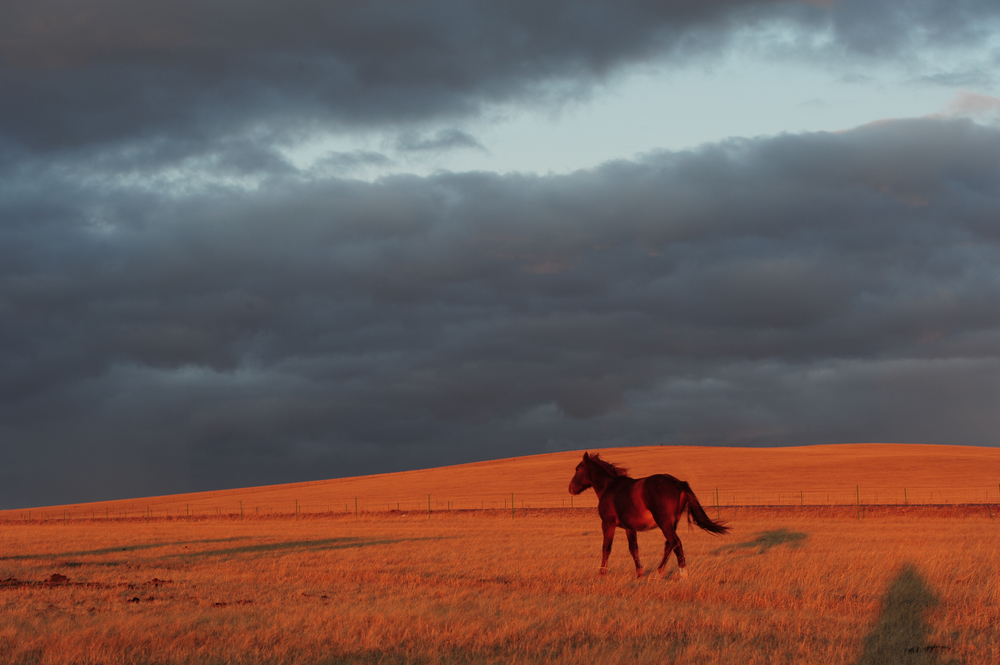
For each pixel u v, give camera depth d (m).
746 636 10.21
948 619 11.28
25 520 76.69
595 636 10.32
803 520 39.06
